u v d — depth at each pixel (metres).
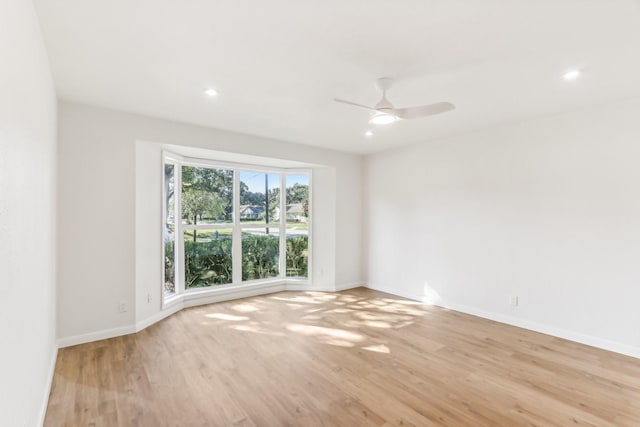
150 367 2.72
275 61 2.31
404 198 5.07
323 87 2.76
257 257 5.35
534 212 3.62
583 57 2.24
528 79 2.59
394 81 2.63
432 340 3.36
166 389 2.40
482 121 3.71
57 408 2.15
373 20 1.83
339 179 5.45
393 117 2.63
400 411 2.16
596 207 3.19
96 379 2.52
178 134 3.78
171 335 3.43
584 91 2.83
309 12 1.75
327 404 2.24
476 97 2.98
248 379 2.55
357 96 2.96
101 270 3.27
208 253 4.81
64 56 2.23
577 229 3.31
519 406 2.22
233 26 1.88
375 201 5.55
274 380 2.54
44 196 2.13
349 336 3.46
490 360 2.91
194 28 1.91
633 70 2.42
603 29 1.91
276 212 5.56
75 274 3.12
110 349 3.05
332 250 5.42
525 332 3.58
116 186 3.36
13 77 1.27
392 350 3.11
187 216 4.60
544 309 3.55
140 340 3.28
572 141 3.34
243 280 5.19
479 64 2.35
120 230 3.39
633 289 2.97
